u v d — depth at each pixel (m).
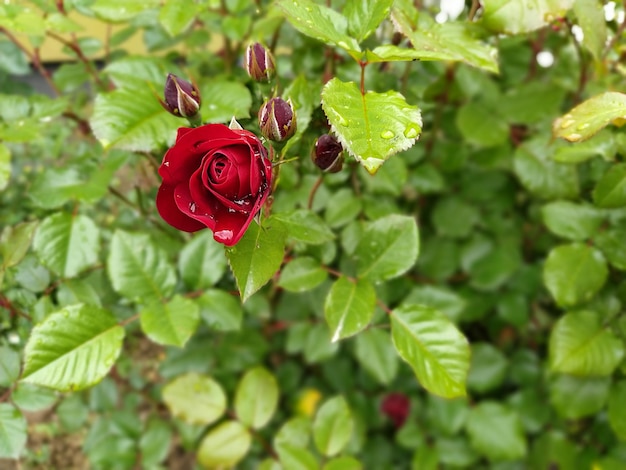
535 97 0.51
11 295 0.38
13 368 0.35
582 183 0.47
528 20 0.32
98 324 0.33
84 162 0.43
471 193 0.59
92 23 0.65
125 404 0.54
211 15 0.45
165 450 0.51
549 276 0.40
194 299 0.40
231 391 0.56
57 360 0.31
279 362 0.66
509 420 0.52
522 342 0.63
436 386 0.31
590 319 0.41
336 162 0.29
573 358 0.40
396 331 0.33
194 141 0.22
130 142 0.33
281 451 0.42
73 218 0.38
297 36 0.45
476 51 0.32
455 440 0.55
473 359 0.55
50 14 0.38
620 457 0.49
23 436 0.34
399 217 0.35
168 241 0.47
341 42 0.28
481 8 0.37
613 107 0.28
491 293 0.58
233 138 0.22
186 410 0.46
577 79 0.54
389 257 0.34
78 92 0.56
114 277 0.37
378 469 0.59
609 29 0.40
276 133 0.25
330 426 0.43
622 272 0.43
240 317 0.39
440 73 0.43
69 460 0.53
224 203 0.22
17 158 0.58
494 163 0.53
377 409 0.60
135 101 0.34
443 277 0.58
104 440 0.50
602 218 0.40
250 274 0.25
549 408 0.55
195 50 0.55
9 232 0.35
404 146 0.24
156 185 0.44
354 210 0.42
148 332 0.35
